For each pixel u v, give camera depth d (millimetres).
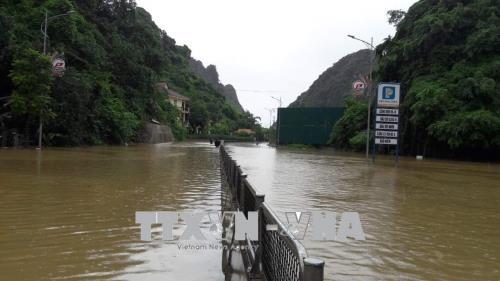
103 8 56625
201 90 124500
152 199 10250
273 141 87125
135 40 58812
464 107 35219
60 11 36312
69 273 5172
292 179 16375
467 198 12828
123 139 43844
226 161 11727
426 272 5738
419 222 8977
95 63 41969
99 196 10484
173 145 50969
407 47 41938
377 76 47406
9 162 18453
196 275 5152
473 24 39125
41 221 7781
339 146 54688
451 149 38469
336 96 125125
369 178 17938
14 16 33469
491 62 36469
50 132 32375
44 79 28250
